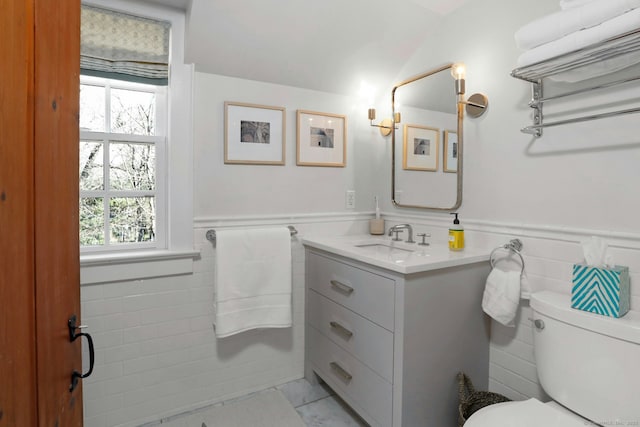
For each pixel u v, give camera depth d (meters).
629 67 1.21
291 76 2.05
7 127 0.55
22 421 0.60
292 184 2.13
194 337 1.90
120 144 1.76
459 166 1.80
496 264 1.65
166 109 1.83
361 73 2.16
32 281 0.63
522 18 1.53
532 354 1.53
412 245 1.90
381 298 1.50
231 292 1.84
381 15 1.83
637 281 1.20
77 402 0.86
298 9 1.71
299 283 2.17
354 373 1.69
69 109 0.78
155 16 1.73
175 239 1.83
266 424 1.77
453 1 1.78
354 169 2.34
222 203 1.94
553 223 1.44
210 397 1.95
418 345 1.43
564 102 1.39
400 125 2.18
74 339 0.83
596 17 1.08
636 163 1.20
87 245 1.71
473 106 1.74
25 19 0.59
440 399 1.52
